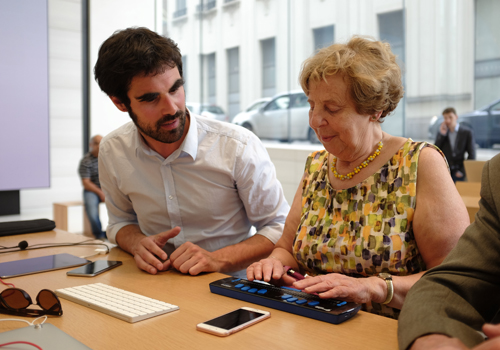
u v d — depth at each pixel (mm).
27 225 1886
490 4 4406
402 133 4859
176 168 1511
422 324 737
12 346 777
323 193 1291
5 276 1246
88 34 5863
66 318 936
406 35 4754
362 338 814
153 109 1280
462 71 4609
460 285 824
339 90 1097
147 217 1591
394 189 1150
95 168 4863
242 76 6148
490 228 844
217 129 1529
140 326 888
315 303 936
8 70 5812
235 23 6105
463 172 4602
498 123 4508
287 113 5746
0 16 5723
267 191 1545
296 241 1298
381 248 1127
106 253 1553
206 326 859
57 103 7188
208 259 1302
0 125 5816
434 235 1078
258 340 812
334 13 5180
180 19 6375
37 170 6070
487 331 585
